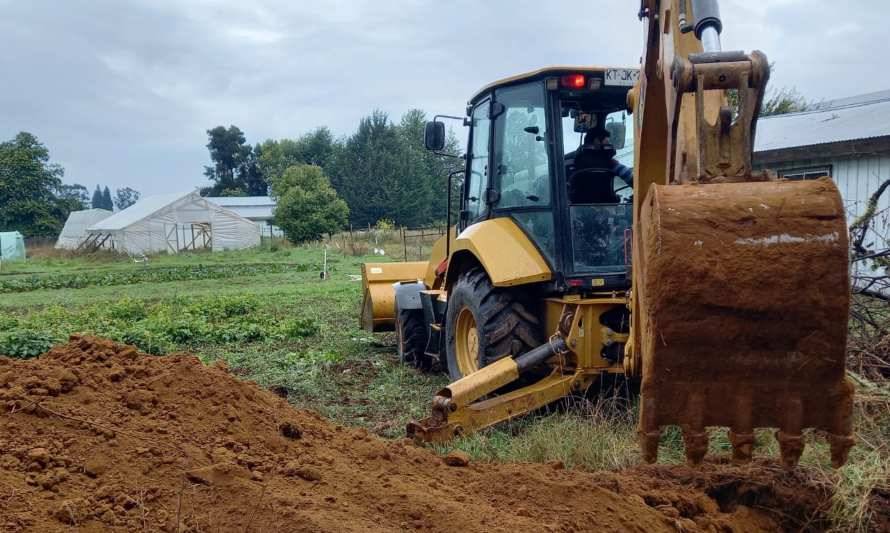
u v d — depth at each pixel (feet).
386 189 193.47
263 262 117.29
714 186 10.61
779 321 10.17
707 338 10.31
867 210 22.74
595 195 21.53
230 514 10.09
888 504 13.14
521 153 21.16
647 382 10.66
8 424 11.30
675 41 12.23
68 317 46.55
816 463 14.29
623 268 19.94
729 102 12.12
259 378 27.22
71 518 9.34
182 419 12.69
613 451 15.90
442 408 17.69
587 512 12.03
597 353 19.12
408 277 34.17
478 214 24.18
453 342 22.77
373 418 21.65
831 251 10.00
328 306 51.88
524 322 20.29
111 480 10.46
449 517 10.87
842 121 43.55
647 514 12.34
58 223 217.36
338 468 12.21
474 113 24.79
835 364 10.29
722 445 16.38
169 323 38.50
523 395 18.45
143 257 133.49
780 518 13.42
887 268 22.24
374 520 10.60
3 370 13.52
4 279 92.89
